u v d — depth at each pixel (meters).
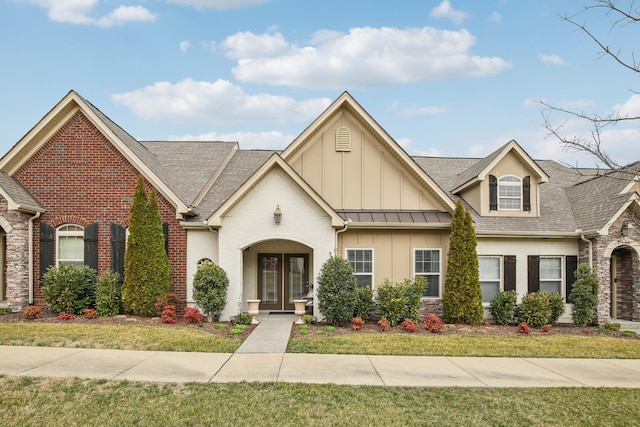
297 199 13.94
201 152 19.08
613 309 15.53
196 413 6.14
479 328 13.02
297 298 15.99
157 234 13.53
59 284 13.03
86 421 5.86
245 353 9.49
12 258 13.56
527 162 15.77
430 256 15.06
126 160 14.48
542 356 9.80
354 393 7.04
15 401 6.41
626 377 8.28
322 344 10.39
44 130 14.30
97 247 14.28
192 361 8.70
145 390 6.93
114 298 13.35
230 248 13.84
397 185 15.50
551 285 15.30
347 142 15.49
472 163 20.16
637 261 14.56
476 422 6.11
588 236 14.66
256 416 6.11
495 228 14.95
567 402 6.90
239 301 13.75
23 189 14.28
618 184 15.45
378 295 13.72
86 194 14.41
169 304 13.36
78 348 9.38
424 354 9.68
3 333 10.49
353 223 14.34
